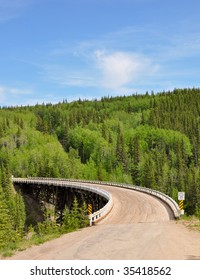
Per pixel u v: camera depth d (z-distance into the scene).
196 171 121.69
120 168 138.88
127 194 53.31
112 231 22.59
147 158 125.31
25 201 92.88
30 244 18.83
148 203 42.62
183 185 104.31
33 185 95.00
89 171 138.62
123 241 18.45
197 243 17.36
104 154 157.25
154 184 106.00
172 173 122.19
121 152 146.75
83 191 64.69
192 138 166.00
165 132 174.62
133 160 146.62
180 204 31.83
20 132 182.88
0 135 184.50
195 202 79.31
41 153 157.12
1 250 17.06
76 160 153.50
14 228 67.31
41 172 132.38
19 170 147.25
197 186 82.69
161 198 46.59
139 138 177.62
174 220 29.75
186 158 151.75
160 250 15.91
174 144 163.25
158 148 166.62
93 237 20.23
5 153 153.88
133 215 33.91
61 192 77.75
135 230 22.67
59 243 18.78
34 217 82.88
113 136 187.12
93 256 15.21
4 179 94.19
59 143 190.88
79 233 22.62
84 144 177.12
